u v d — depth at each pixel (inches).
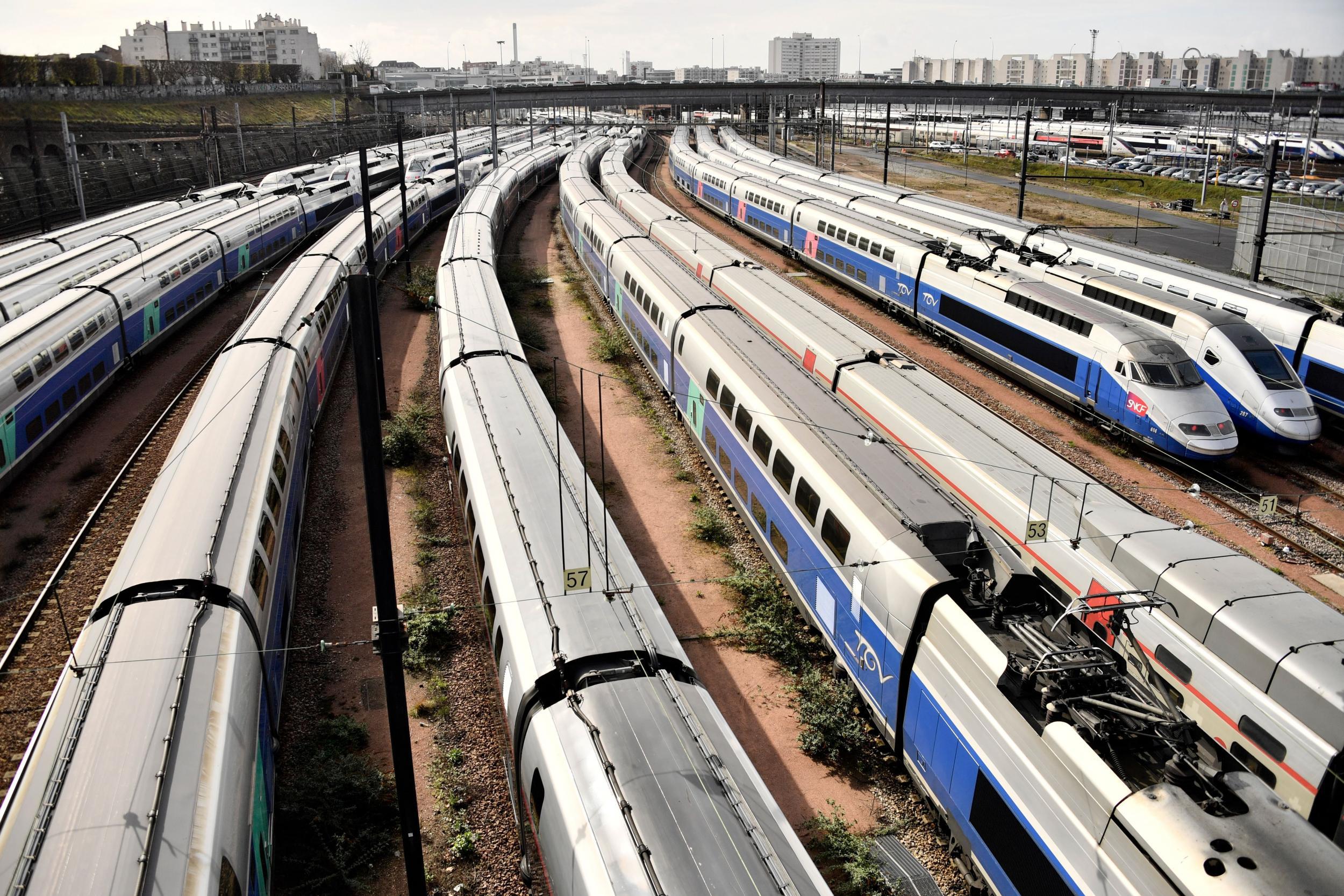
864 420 888.9
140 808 410.9
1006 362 1318.9
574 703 497.4
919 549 609.6
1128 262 1492.4
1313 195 3073.3
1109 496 776.3
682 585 833.5
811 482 743.7
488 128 6368.1
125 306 1309.1
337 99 6353.3
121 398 1263.5
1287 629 593.9
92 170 3078.2
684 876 396.8
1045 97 6166.3
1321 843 394.6
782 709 679.7
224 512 659.4
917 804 600.4
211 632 537.3
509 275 1929.1
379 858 542.0
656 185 3604.8
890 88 6323.8
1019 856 485.7
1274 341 1236.5
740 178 2502.5
